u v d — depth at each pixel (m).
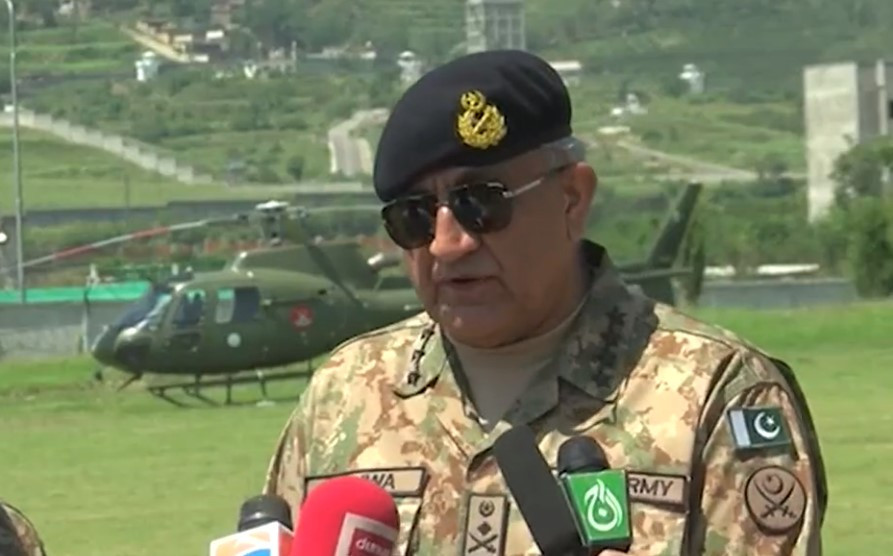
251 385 32.25
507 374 4.11
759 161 141.00
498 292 3.97
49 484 18.70
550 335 4.09
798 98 189.00
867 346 33.34
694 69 195.75
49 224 110.44
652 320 4.12
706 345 4.05
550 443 4.01
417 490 4.09
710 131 167.50
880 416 21.66
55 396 30.58
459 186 3.90
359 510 3.39
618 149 153.38
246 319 29.91
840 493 15.20
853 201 59.72
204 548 14.07
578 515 3.59
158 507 16.56
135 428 25.02
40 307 56.53
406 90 3.99
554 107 3.96
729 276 64.06
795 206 82.94
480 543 4.00
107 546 14.28
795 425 3.99
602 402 4.02
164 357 29.69
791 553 3.87
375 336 4.37
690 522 3.91
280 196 125.81
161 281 30.61
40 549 4.39
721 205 88.06
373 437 4.18
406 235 3.96
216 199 119.19
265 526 3.65
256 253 30.58
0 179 148.12
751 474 3.91
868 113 99.12
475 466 4.07
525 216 3.93
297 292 30.16
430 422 4.15
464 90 3.89
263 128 176.50
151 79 198.75
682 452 3.94
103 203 133.88
